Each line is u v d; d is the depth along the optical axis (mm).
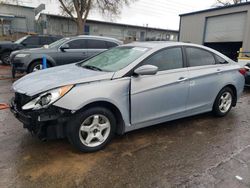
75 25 30859
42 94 2912
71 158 3102
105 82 3209
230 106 5008
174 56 3998
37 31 29734
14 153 3172
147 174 2793
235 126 4430
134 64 3502
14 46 12578
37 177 2672
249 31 17875
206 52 4539
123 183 2615
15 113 3176
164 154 3283
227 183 2650
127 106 3404
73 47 8531
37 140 3562
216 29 20812
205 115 5039
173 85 3832
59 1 24125
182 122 4574
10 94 6348
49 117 2891
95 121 3207
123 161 3068
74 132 3064
